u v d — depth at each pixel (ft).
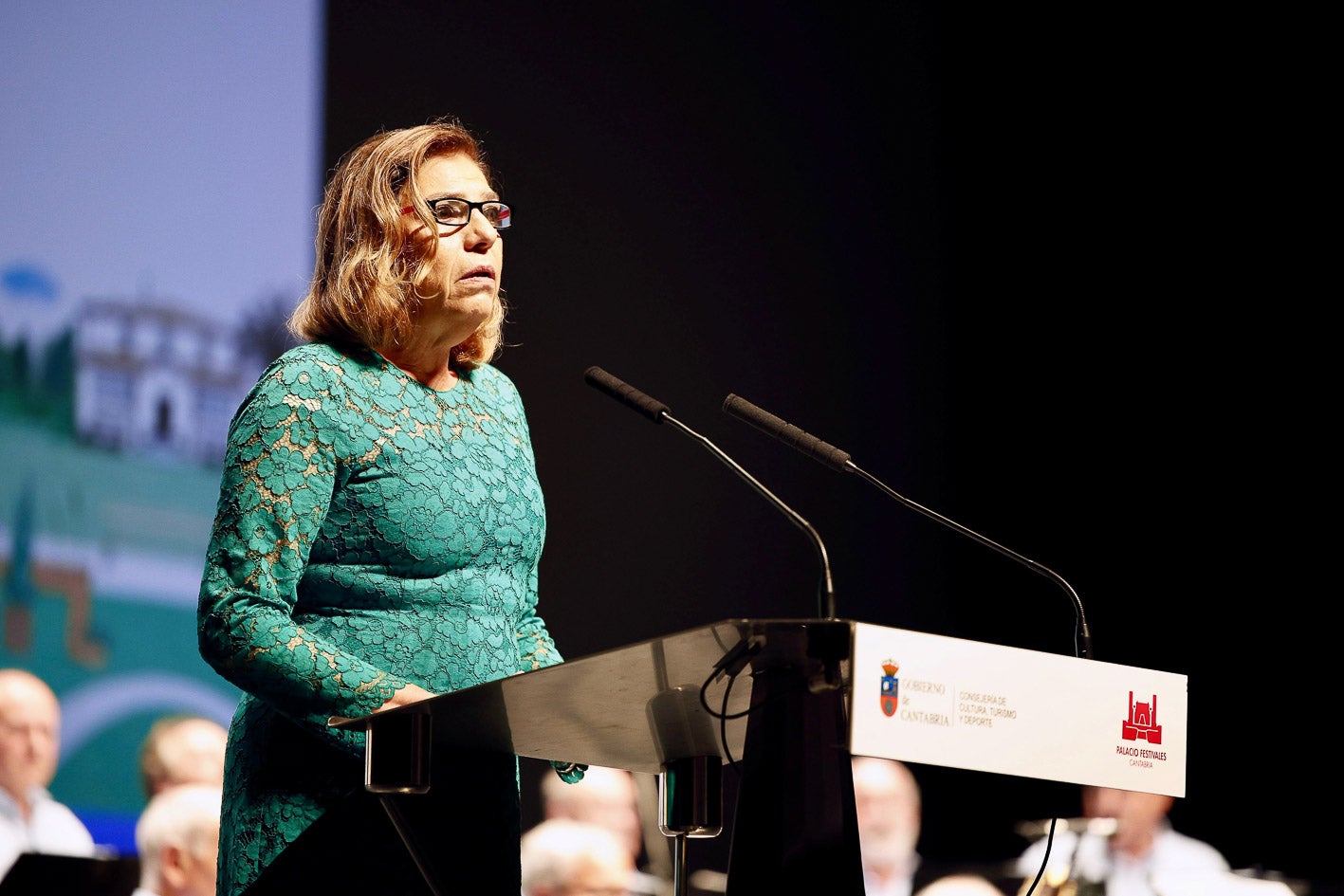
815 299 57.36
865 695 14.20
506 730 18.15
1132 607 56.34
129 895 36.17
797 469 55.88
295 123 44.16
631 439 53.31
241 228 42.42
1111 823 40.52
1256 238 55.98
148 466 39.99
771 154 57.36
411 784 16.49
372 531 19.07
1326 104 54.75
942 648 14.87
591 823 39.22
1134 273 57.62
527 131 52.11
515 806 20.20
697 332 55.11
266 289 42.70
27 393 38.14
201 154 41.93
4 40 38.73
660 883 39.27
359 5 47.65
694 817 19.98
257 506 18.24
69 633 38.19
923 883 41.96
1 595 37.29
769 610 54.65
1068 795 47.55
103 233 39.83
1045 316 58.65
